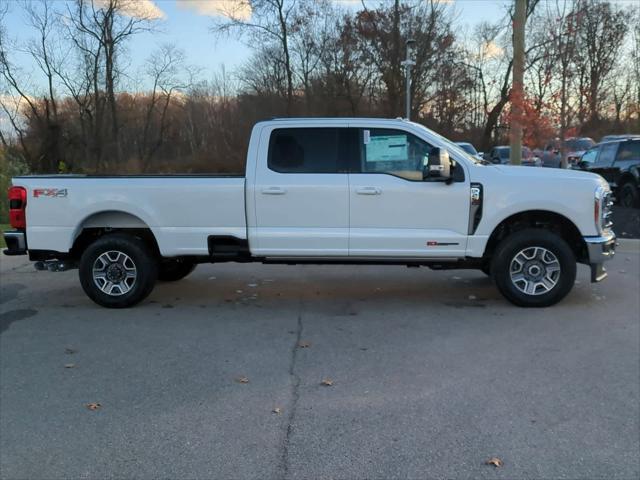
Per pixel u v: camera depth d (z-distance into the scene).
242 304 6.89
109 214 6.81
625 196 15.47
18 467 3.33
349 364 4.86
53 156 40.25
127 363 4.96
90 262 6.70
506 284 6.41
